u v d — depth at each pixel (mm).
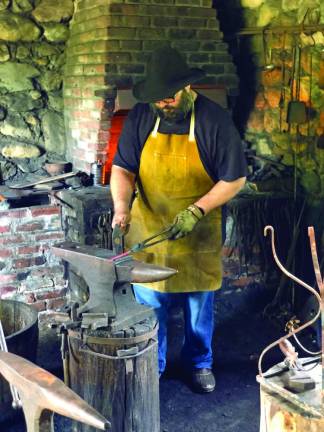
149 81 2533
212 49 3844
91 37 3762
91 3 3783
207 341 2977
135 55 3670
